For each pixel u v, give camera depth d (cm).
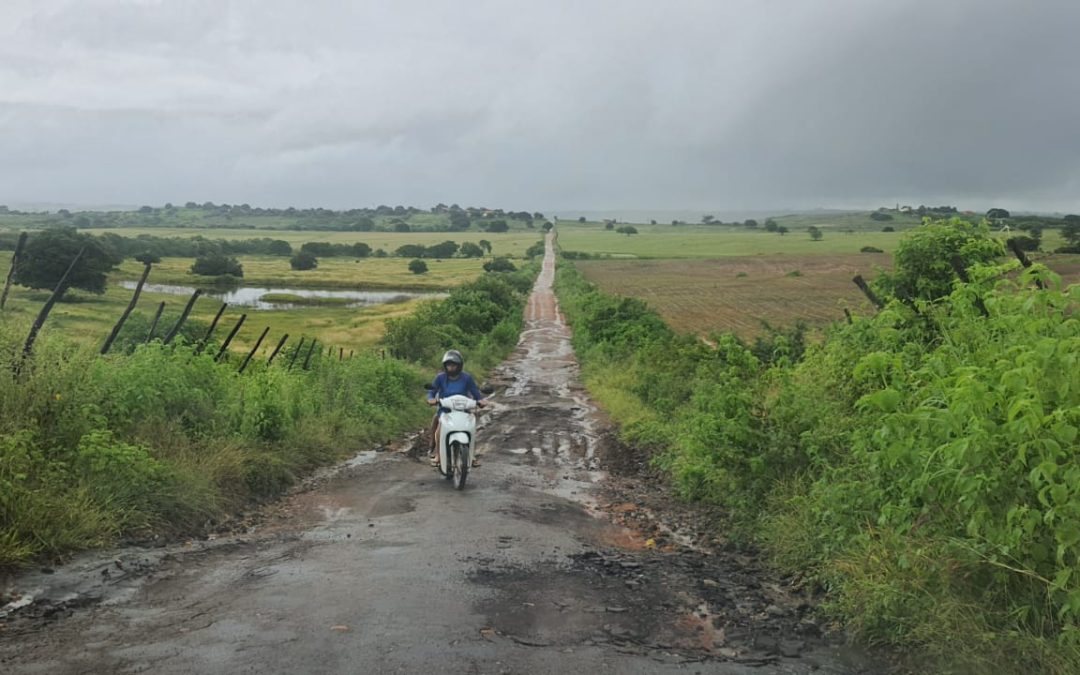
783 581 630
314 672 388
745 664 441
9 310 848
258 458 941
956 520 496
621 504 942
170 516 721
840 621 518
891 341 788
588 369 2856
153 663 398
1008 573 455
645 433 1371
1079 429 412
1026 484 436
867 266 11800
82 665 395
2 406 704
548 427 1620
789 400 827
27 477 636
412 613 482
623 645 456
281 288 10706
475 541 692
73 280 7094
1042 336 489
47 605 490
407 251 18700
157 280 10475
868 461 590
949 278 967
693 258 14912
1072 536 390
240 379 1205
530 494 962
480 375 2723
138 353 1005
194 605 498
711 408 893
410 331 2836
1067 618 406
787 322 5500
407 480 1023
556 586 568
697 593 578
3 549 546
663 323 3678
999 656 416
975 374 466
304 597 513
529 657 423
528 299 8881
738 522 777
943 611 453
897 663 456
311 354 1836
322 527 754
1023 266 644
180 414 968
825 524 635
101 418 765
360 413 1452
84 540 612
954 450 429
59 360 764
